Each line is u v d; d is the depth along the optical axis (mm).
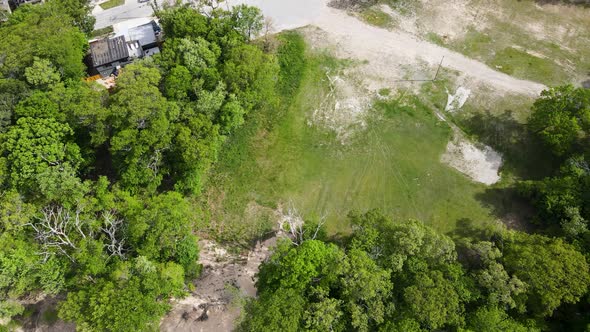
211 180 64375
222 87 62031
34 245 51500
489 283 47312
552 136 58812
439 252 48875
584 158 58438
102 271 50844
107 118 57469
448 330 45594
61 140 56812
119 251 52281
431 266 49094
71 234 53156
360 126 67438
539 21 76250
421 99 69000
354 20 78188
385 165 64062
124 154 57781
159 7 82312
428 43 74812
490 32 75375
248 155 66062
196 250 55781
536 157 63031
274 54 73562
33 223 53312
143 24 78938
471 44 74250
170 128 57844
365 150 65438
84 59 75375
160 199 53750
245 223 61000
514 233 52031
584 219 52781
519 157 63312
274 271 48156
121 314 44594
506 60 72062
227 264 58375
